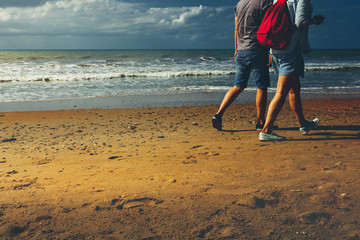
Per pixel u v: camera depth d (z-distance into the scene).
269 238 1.36
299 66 3.48
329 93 10.55
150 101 9.14
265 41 3.43
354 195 1.75
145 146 3.84
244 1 3.95
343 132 4.00
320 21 3.33
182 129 5.06
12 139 4.59
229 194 1.88
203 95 10.41
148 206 1.75
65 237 1.43
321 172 2.23
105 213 1.68
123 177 2.42
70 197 1.96
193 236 1.40
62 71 19.89
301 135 3.95
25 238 1.43
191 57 43.53
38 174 2.68
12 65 25.17
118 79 15.84
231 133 4.48
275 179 2.13
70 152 3.67
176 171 2.52
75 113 7.05
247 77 4.32
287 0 3.34
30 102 8.85
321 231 1.40
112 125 5.64
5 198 1.98
